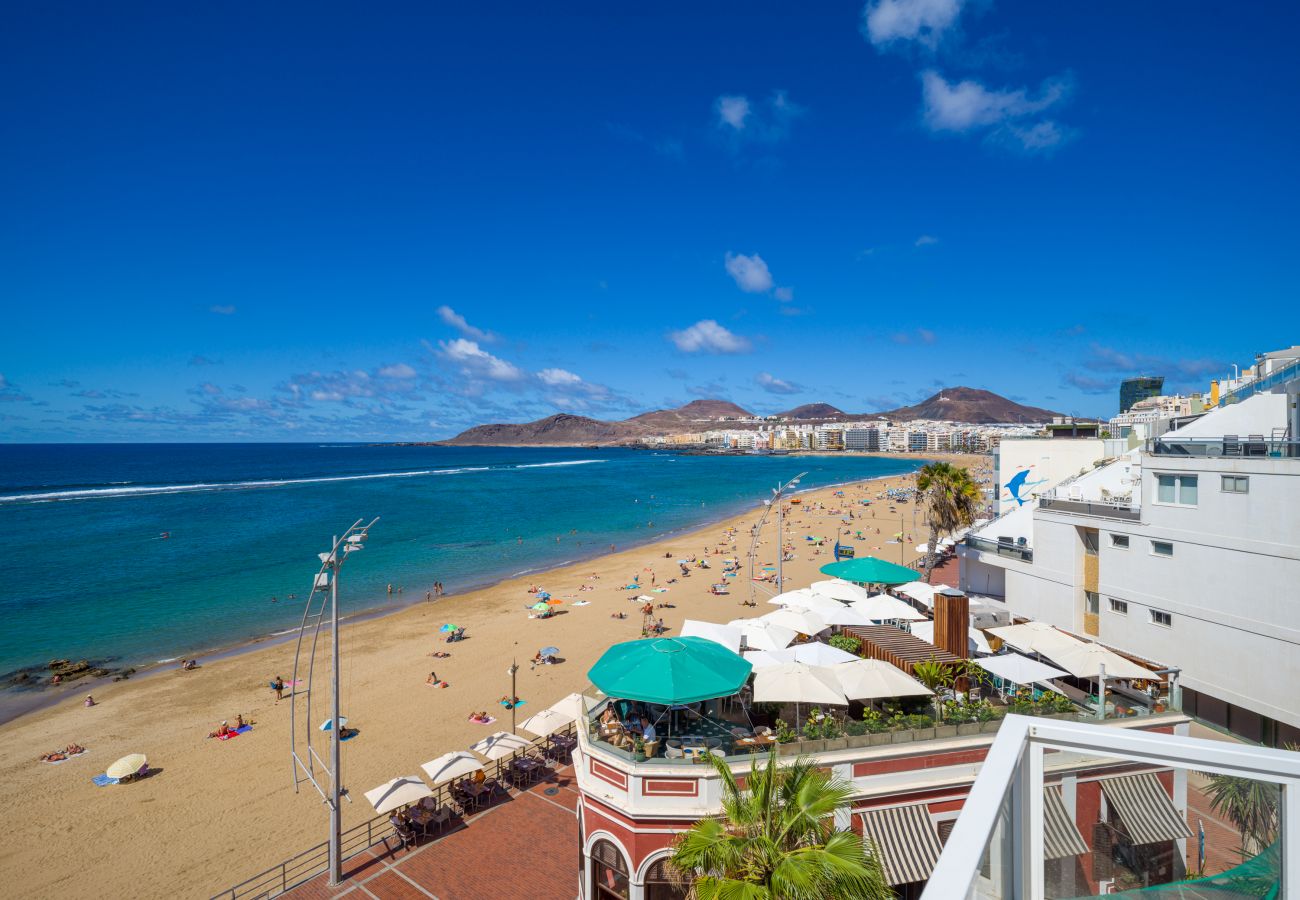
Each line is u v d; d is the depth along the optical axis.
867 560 36.94
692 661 18.81
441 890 21.50
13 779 30.72
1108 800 14.86
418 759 31.86
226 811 27.70
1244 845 8.23
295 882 22.95
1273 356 42.00
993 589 41.50
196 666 46.00
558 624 55.84
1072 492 39.09
